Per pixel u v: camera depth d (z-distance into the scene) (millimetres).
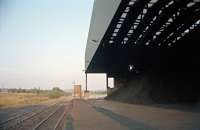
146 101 58969
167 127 20906
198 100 51812
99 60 71812
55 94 168125
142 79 73125
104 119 30812
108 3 42781
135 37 53406
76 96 118000
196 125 21234
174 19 46625
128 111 39812
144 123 24328
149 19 45688
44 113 43875
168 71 64250
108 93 102688
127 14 42562
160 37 54344
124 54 63250
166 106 44531
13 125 26703
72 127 24609
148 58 64938
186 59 58750
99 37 52844
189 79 58531
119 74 92875
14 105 72812
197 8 42562
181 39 54875
